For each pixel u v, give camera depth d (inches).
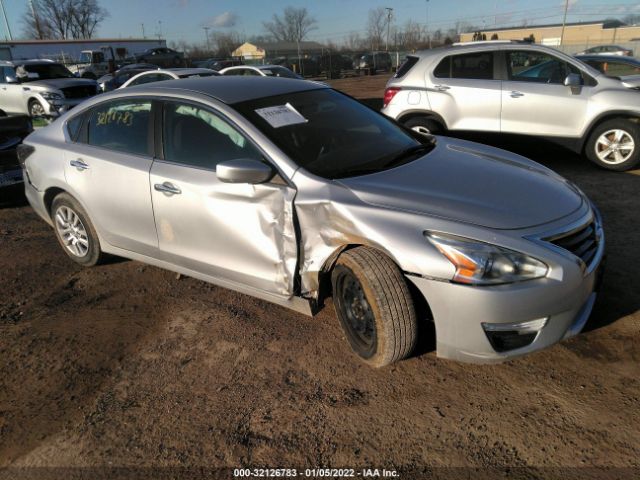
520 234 102.7
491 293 99.3
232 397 114.1
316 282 120.9
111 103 161.2
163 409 112.0
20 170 265.3
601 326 127.5
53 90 513.7
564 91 265.4
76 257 183.3
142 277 175.3
